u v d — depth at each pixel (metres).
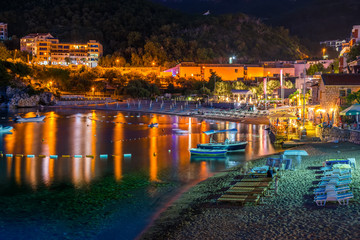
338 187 28.23
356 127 53.72
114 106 149.00
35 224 26.97
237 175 38.69
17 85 149.38
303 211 25.22
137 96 177.25
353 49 93.81
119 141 66.19
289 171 36.66
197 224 24.81
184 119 105.38
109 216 28.27
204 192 33.06
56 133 76.25
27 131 78.94
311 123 74.44
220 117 107.12
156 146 60.56
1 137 70.38
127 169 43.84
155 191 34.56
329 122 61.41
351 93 61.03
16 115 114.62
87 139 68.44
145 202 31.36
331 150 47.19
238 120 99.19
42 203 31.50
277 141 59.06
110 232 25.38
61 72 182.50
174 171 42.53
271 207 26.56
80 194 33.94
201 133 76.19
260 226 23.44
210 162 47.22
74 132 77.88
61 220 27.62
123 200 32.00
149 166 45.34
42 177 40.22
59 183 37.75
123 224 26.59
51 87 166.88
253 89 158.62
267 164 38.53
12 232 25.67
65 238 24.66
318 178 33.50
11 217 28.31
